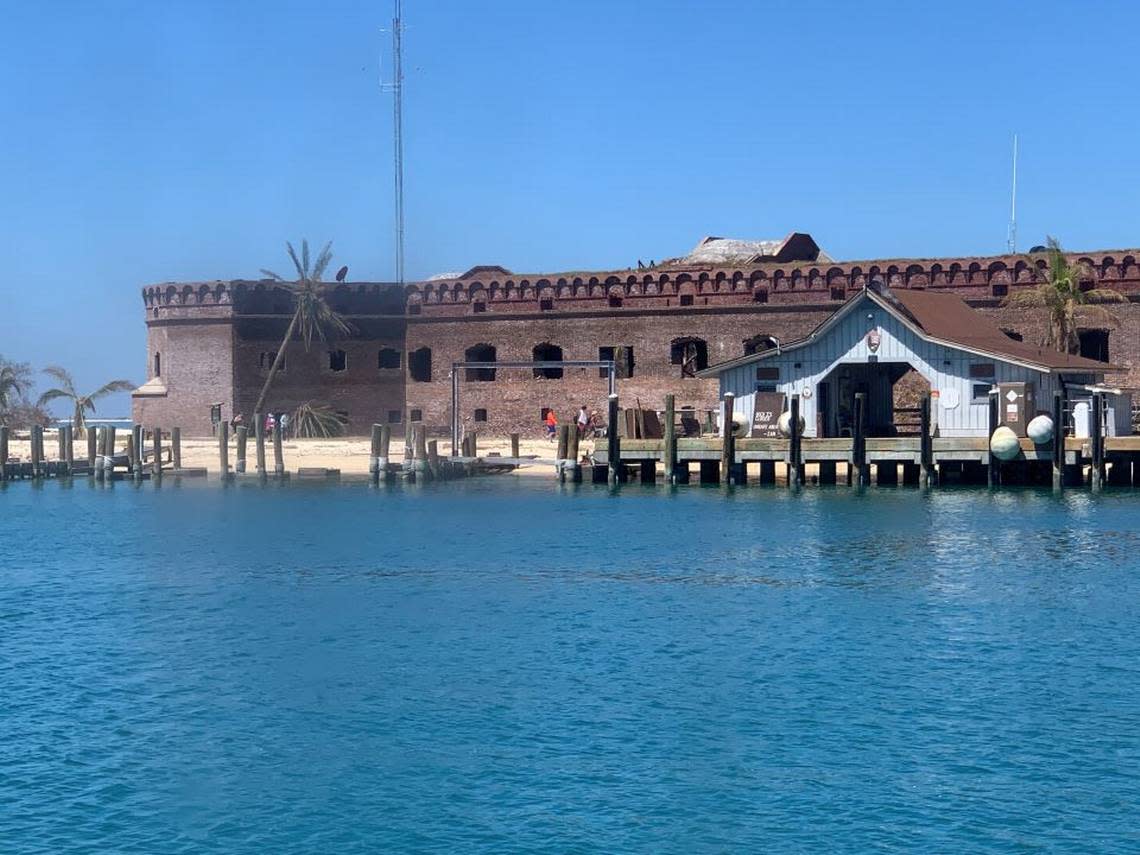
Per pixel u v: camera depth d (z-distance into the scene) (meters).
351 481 68.06
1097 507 53.84
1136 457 57.56
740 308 80.00
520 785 23.36
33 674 30.48
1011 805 22.34
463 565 43.91
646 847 20.94
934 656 31.16
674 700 27.92
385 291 87.81
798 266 79.25
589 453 70.88
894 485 61.22
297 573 43.00
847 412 64.38
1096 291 73.62
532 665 30.78
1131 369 73.44
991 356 57.72
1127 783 23.19
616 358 82.31
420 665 30.91
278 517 56.25
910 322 58.78
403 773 23.98
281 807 22.56
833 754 24.66
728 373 61.78
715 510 55.41
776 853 20.70
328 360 88.50
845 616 35.34
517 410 84.75
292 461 76.38
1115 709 27.05
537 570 42.75
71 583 41.88
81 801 22.88
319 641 33.41
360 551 47.16
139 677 30.19
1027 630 33.56
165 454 79.69
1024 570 41.50
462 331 86.00
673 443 60.12
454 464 67.62
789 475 59.03
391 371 88.38
